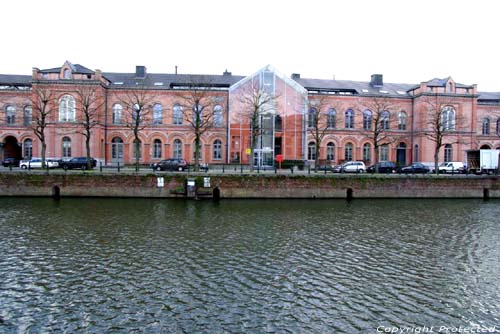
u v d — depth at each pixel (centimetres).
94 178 2956
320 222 2184
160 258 1486
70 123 4425
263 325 979
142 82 4900
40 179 2945
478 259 1554
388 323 1005
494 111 5362
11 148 4888
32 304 1083
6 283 1227
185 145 4778
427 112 4922
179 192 2962
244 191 3031
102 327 958
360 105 5044
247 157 4728
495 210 2675
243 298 1140
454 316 1054
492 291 1228
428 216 2420
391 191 3189
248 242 1730
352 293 1192
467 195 3269
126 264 1414
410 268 1434
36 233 1825
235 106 4700
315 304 1109
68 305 1078
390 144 5150
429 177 3234
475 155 4322
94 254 1523
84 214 2291
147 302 1103
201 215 2317
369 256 1569
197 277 1299
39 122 3747
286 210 2542
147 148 4741
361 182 3150
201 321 995
